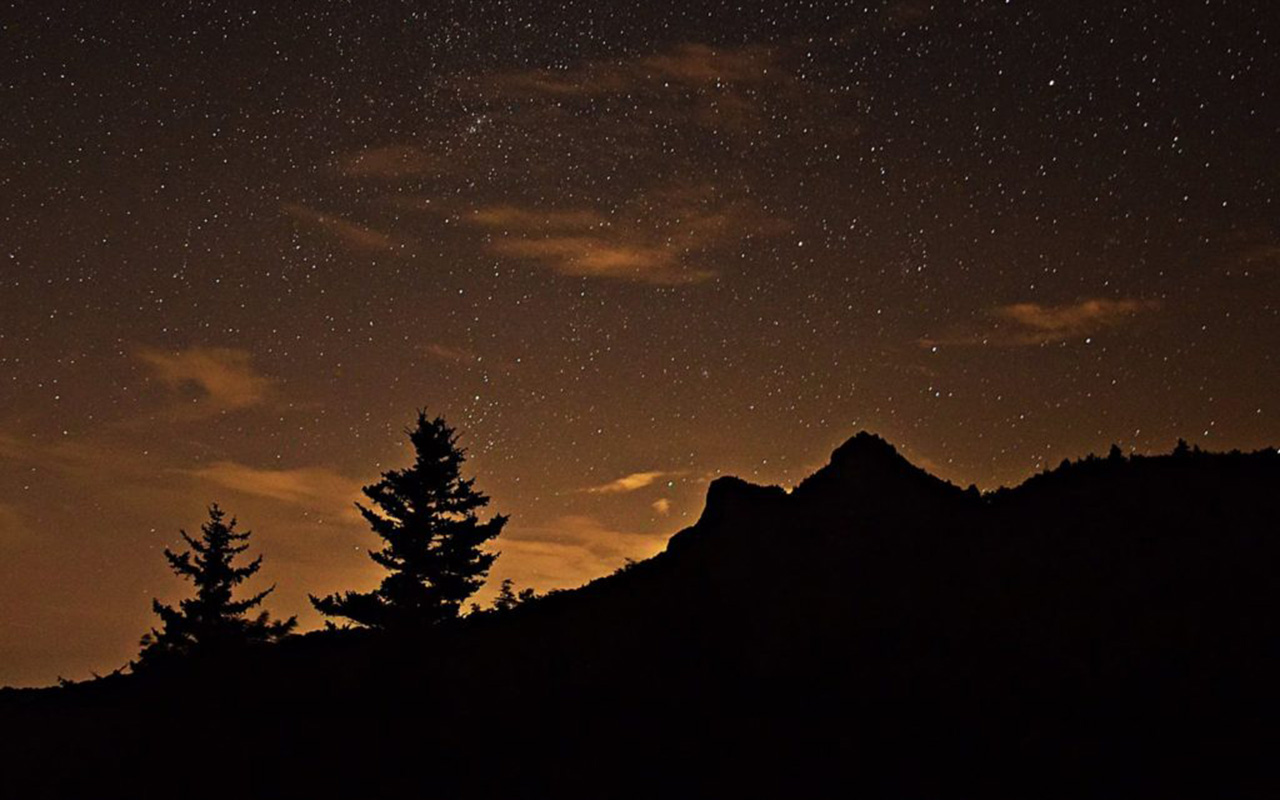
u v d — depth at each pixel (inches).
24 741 1469.0
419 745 1268.5
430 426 1983.3
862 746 1075.3
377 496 1950.1
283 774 1243.2
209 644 1636.3
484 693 1385.3
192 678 1528.1
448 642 1582.2
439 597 1862.7
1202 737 971.9
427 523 1918.1
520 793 1109.7
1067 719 1047.0
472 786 1143.0
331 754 1278.3
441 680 1446.9
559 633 1505.9
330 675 1530.5
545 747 1212.5
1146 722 1015.0
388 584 1863.9
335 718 1389.0
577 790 1094.4
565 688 1353.3
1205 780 903.7
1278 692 1019.9
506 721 1295.5
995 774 975.6
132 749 1392.7
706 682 1291.8
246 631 1785.2
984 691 1128.8
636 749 1167.0
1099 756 970.7
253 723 1401.3
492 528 1956.2
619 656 1400.1
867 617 1330.0
